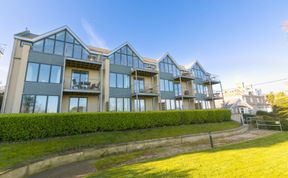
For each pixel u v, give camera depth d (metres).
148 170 5.42
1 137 8.21
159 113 15.34
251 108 37.16
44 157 7.00
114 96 17.31
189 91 24.94
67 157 7.67
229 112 22.23
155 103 20.70
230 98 43.34
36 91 13.09
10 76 12.98
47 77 13.85
